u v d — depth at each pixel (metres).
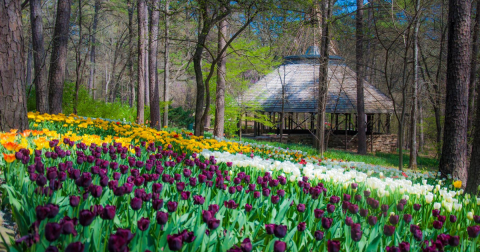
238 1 10.80
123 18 30.38
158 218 2.29
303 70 27.94
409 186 4.95
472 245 2.84
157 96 20.31
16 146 4.00
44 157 4.65
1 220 3.21
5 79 6.73
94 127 9.67
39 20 13.30
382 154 25.28
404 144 35.44
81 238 2.30
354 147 27.94
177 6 12.11
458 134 9.86
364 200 4.17
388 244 2.86
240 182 4.48
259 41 17.84
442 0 17.95
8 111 6.78
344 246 2.81
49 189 2.84
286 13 11.46
